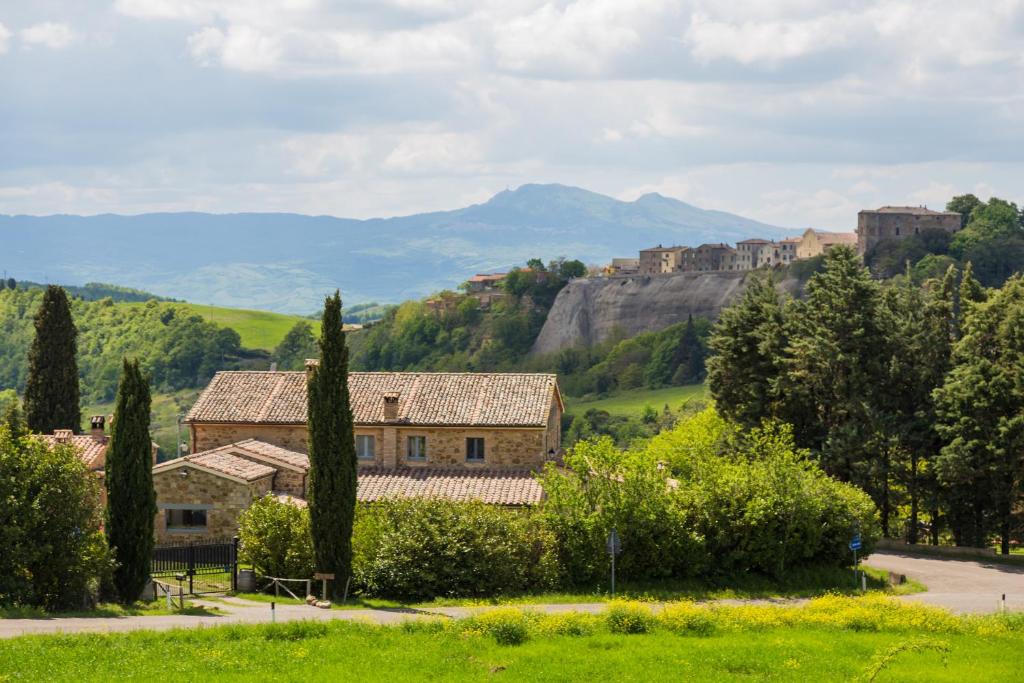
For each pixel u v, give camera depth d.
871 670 51.31
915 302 132.25
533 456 102.81
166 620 63.22
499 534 81.81
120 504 71.31
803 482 92.81
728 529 89.88
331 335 77.12
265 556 79.25
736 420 138.12
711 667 53.97
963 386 115.88
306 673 50.00
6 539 63.91
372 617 66.81
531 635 60.78
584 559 84.69
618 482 87.75
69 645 52.75
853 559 94.31
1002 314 122.50
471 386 108.94
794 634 63.44
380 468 103.94
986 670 54.47
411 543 78.88
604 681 50.84
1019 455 112.19
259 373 114.44
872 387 124.94
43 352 134.38
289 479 99.31
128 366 72.00
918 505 126.88
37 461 67.00
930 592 92.00
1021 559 111.88
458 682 49.66
